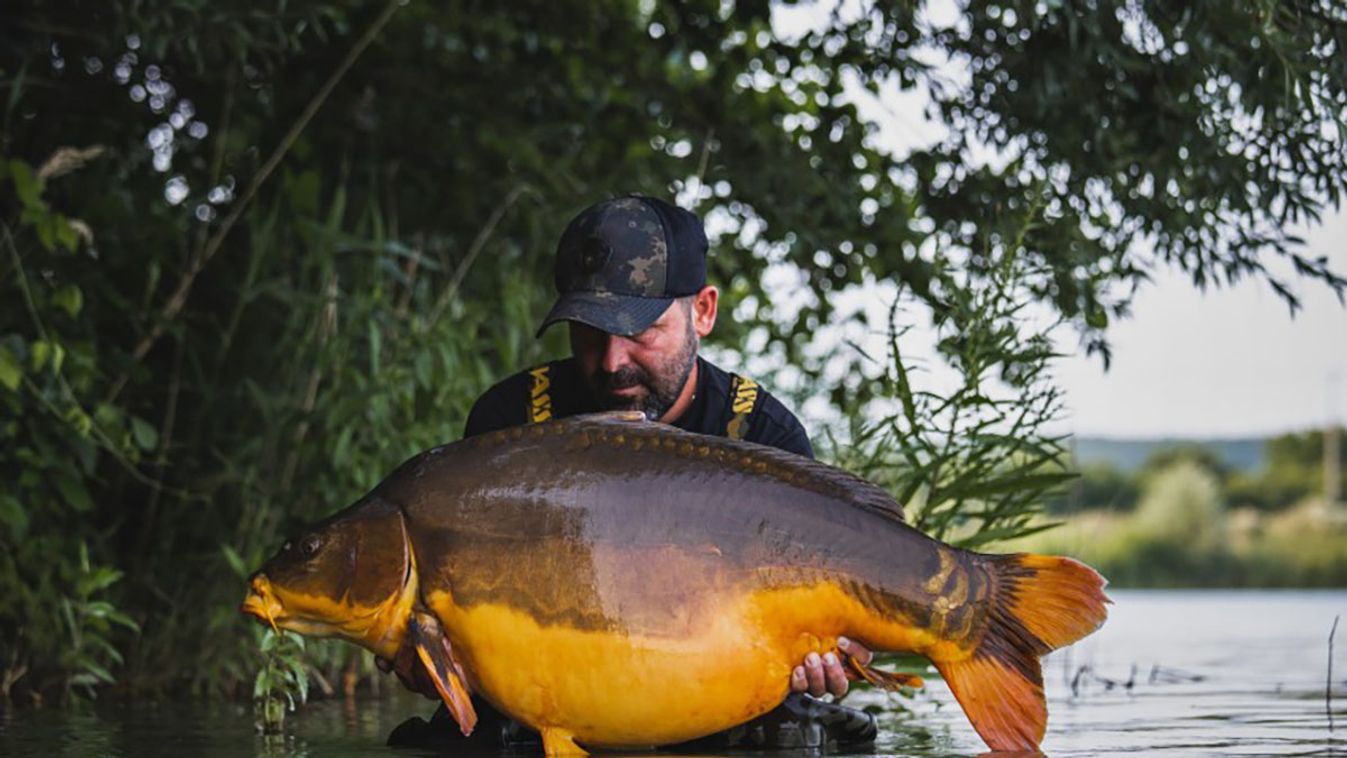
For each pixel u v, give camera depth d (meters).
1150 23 5.68
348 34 7.78
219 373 6.49
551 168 7.83
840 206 7.07
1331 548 29.91
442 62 7.92
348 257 6.79
